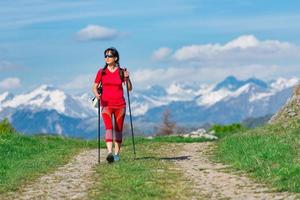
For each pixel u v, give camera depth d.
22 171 20.44
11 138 31.56
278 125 29.41
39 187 17.22
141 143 33.44
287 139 23.41
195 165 20.83
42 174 19.88
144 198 14.70
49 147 31.42
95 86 22.11
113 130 23.88
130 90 22.53
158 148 29.08
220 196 14.84
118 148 22.33
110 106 21.91
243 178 17.36
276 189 15.05
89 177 18.72
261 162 18.91
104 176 18.45
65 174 19.70
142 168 19.53
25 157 26.11
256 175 17.44
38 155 27.12
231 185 16.30
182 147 29.48
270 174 16.95
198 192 15.47
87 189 16.52
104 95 21.92
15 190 16.86
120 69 21.98
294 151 20.42
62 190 16.58
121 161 21.80
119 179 17.61
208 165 20.78
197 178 17.67
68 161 24.06
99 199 14.89
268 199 14.03
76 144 35.03
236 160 20.84
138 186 16.34
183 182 16.98
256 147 23.12
